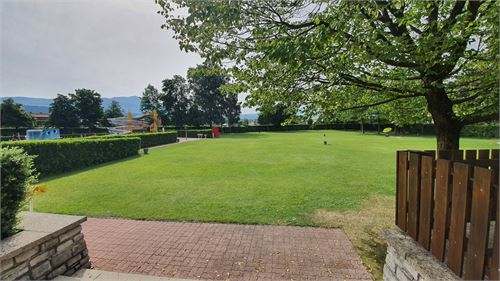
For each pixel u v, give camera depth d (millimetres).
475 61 3209
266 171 8586
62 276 2592
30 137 26422
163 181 7277
